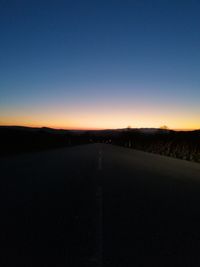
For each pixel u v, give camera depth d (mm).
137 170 15891
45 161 19797
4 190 9375
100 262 4188
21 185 10344
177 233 5539
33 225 5797
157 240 5129
